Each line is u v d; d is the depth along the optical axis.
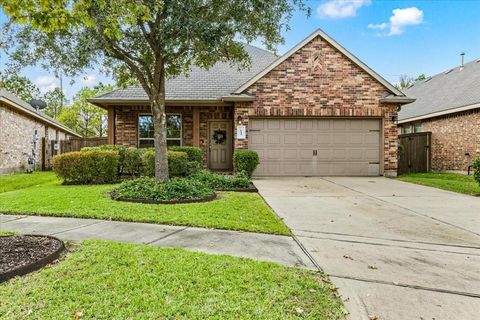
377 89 13.07
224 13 7.99
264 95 12.88
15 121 16.09
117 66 9.41
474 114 13.80
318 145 13.27
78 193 8.51
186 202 7.46
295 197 8.57
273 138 13.19
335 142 13.30
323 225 5.80
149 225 5.58
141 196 7.71
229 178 10.30
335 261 4.00
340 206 7.46
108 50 7.89
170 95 13.88
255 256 4.10
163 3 6.86
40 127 19.58
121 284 3.12
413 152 15.97
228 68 16.00
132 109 14.20
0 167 14.51
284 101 12.91
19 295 2.91
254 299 2.91
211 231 5.24
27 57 8.08
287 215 6.56
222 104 13.98
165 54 8.41
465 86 15.80
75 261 3.69
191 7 7.28
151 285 3.12
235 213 6.41
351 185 10.83
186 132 14.49
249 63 11.28
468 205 7.66
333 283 3.35
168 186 8.03
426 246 4.67
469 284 3.39
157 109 8.74
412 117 17.45
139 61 8.69
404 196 8.80
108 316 2.60
